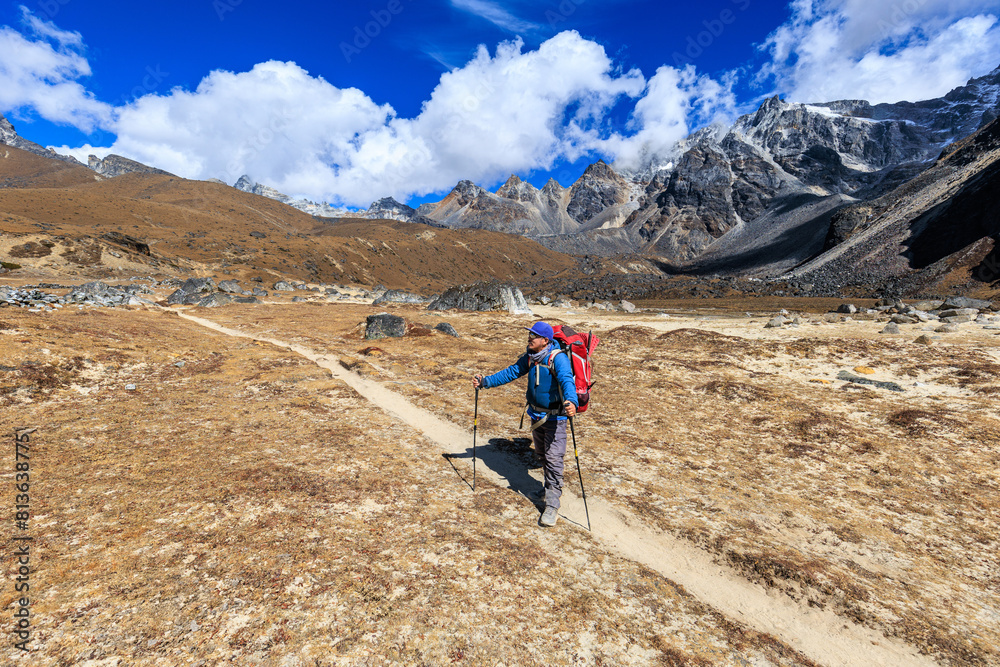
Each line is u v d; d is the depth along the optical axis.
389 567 4.23
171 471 6.18
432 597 3.84
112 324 20.22
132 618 3.34
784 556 4.91
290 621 3.44
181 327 25.22
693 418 10.35
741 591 4.47
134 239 137.50
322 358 18.38
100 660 2.97
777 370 17.06
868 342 20.80
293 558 4.25
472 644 3.36
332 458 7.01
